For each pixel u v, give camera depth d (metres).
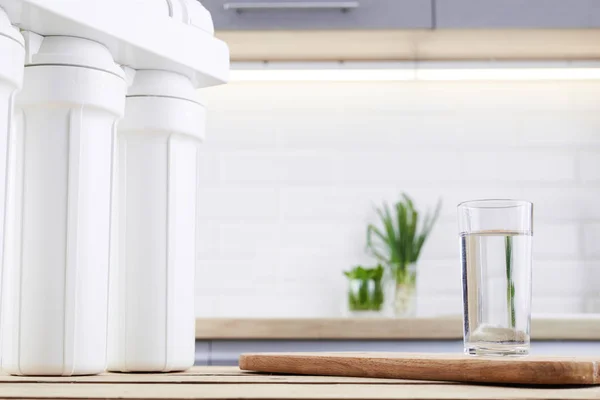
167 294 0.70
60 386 0.54
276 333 1.79
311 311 2.37
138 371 0.69
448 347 1.79
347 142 2.42
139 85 0.71
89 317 0.62
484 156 2.41
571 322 1.77
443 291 2.35
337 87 2.43
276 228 2.40
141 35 0.67
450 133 2.42
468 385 0.55
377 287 2.18
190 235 0.73
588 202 2.39
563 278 2.36
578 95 2.42
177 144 0.72
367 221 2.39
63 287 0.61
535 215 2.39
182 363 0.70
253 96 2.43
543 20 2.02
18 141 0.62
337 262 2.38
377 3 2.02
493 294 0.66
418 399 0.44
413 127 2.42
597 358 0.59
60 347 0.61
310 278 2.38
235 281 2.38
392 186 2.40
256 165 2.41
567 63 2.33
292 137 2.42
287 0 2.00
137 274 0.69
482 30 2.04
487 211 0.66
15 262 0.61
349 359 0.64
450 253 2.36
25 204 0.62
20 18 0.60
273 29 2.02
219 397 0.45
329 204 2.40
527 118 2.41
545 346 1.78
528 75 2.38
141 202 0.70
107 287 0.64
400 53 2.25
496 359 0.56
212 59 0.76
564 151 2.40
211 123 2.42
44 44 0.63
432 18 2.02
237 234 2.40
